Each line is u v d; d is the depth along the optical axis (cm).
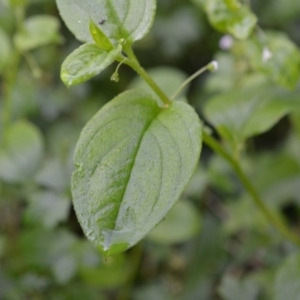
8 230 44
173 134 29
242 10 36
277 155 48
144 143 29
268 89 37
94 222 28
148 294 45
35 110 51
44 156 47
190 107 29
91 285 43
